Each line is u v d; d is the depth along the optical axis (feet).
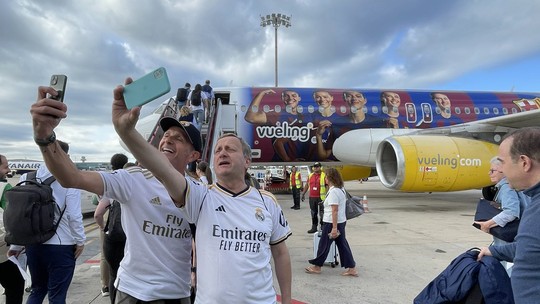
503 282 6.93
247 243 5.66
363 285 15.01
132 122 4.64
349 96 44.01
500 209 9.98
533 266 4.97
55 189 10.22
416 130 42.11
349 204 16.56
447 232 26.00
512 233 9.45
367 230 26.89
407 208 40.52
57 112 4.68
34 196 9.44
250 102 41.78
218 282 5.47
